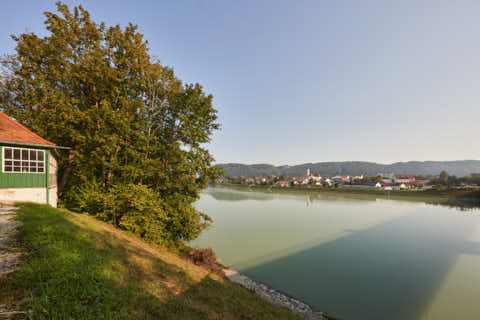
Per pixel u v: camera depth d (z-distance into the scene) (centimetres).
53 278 428
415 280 1758
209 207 6056
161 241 1587
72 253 574
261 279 1705
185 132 1731
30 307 342
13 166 1176
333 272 1894
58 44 1620
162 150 1844
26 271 429
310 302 1390
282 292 1502
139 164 1652
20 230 654
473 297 1495
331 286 1627
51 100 1535
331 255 2352
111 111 1485
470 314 1298
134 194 1524
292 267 1986
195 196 1884
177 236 1844
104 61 1759
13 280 396
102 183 1638
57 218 891
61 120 1496
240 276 1722
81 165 1512
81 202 1509
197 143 1883
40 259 488
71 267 490
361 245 2756
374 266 2056
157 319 459
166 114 2014
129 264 723
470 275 1864
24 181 1217
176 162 1814
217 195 10125
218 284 1005
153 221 1576
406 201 8394
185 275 900
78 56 1719
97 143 1472
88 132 1512
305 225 3888
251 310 813
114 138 1452
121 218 1505
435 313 1306
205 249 1658
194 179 1830
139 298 509
